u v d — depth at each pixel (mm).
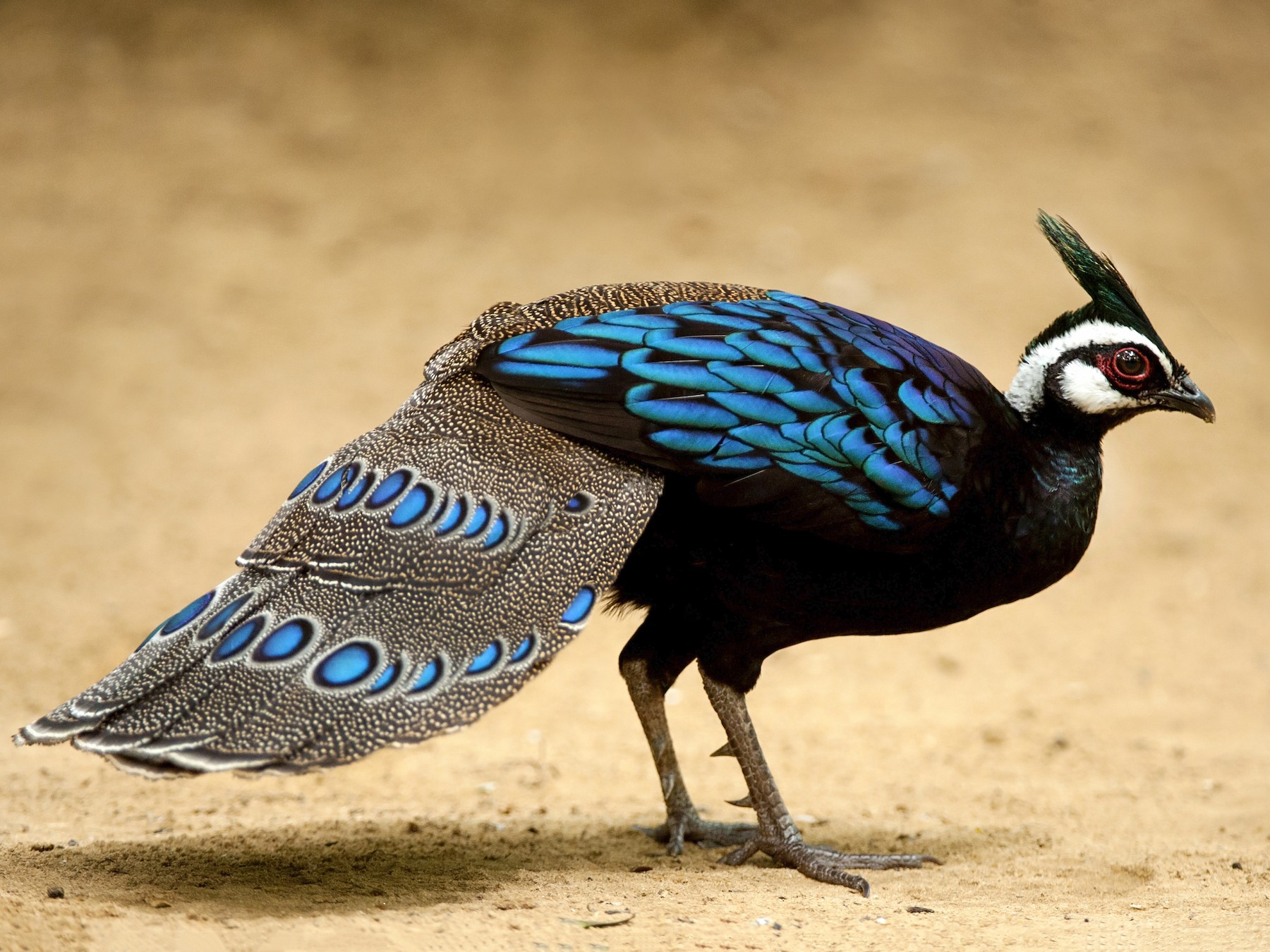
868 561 8141
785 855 8703
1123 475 20734
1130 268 25906
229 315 23734
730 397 7773
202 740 6711
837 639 16062
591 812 10508
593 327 7949
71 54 30906
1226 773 12023
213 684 6906
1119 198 28422
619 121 30453
